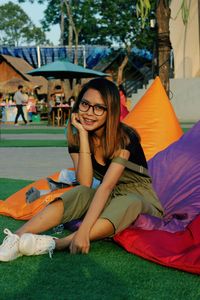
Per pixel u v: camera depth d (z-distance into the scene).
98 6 37.62
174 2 20.77
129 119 5.98
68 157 10.25
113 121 3.55
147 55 39.25
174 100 20.98
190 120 20.91
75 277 2.98
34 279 2.95
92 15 37.75
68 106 24.34
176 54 21.45
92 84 3.61
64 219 3.51
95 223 3.42
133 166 3.73
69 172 5.12
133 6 36.69
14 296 2.69
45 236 3.39
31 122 29.30
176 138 5.81
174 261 3.14
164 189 4.45
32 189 4.79
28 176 7.59
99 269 3.13
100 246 3.62
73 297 2.67
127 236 3.49
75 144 3.92
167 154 4.74
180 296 2.69
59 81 33.06
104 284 2.87
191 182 4.42
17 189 6.37
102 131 3.65
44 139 15.23
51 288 2.81
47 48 41.03
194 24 20.95
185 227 3.65
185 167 4.56
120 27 36.53
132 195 3.58
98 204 3.42
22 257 3.36
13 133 18.45
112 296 2.69
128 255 3.42
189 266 3.04
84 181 3.81
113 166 3.54
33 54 42.19
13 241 3.29
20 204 4.80
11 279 2.96
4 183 6.86
